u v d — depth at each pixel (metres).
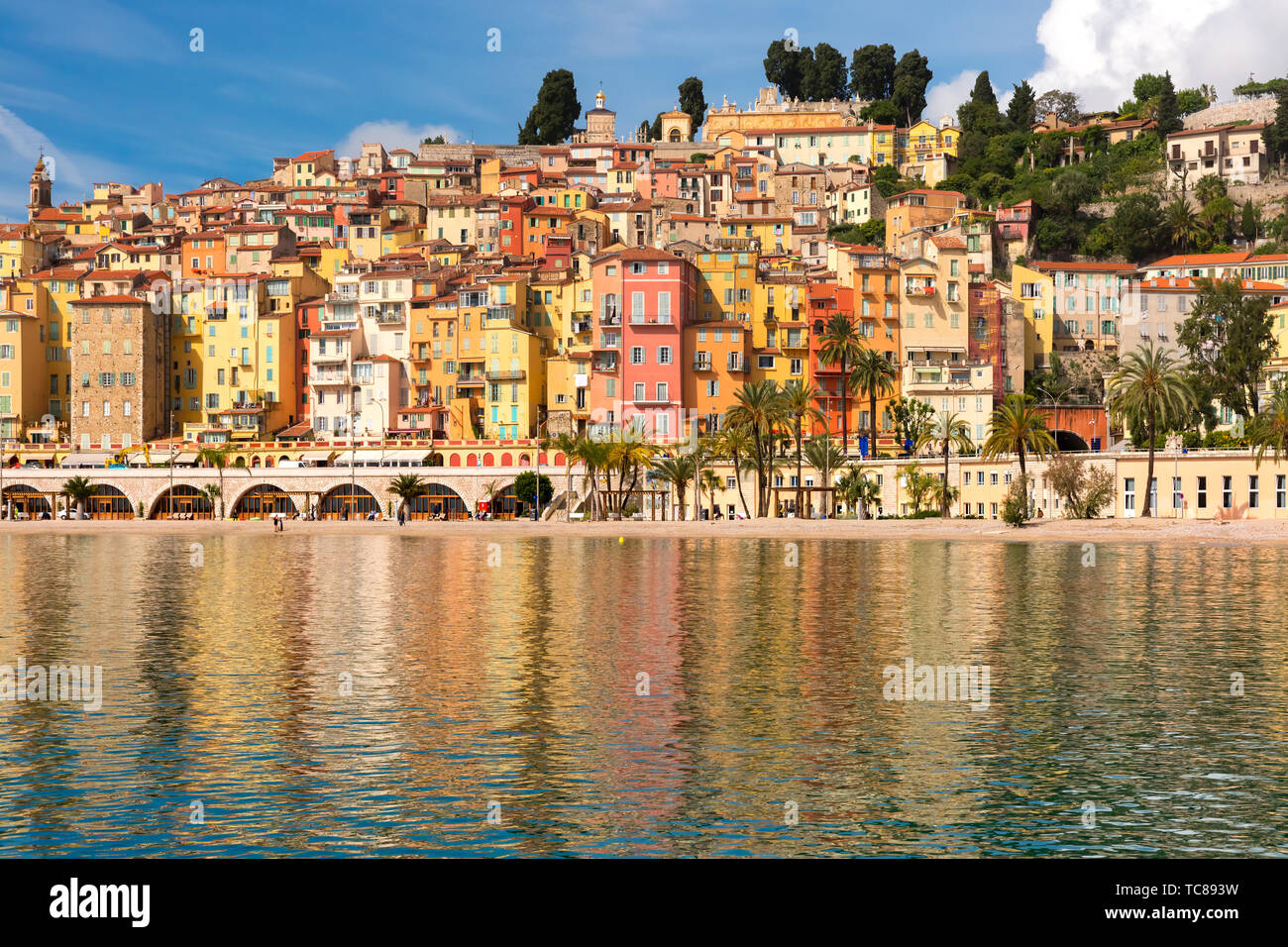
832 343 180.38
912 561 92.44
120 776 28.09
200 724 33.00
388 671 41.16
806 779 27.92
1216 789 27.28
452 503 176.00
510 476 174.25
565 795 26.69
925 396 188.75
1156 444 148.50
